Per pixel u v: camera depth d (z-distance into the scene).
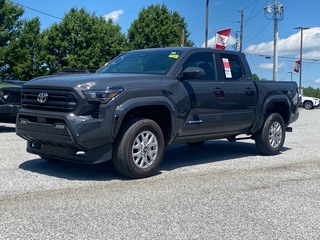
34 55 36.75
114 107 6.13
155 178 6.65
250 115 8.33
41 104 6.41
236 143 10.78
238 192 5.99
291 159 8.66
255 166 7.85
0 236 4.20
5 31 30.75
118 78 6.42
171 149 9.67
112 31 39.69
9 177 6.47
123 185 6.16
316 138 12.23
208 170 7.38
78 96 6.02
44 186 6.00
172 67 7.11
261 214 5.07
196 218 4.86
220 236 4.36
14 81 13.12
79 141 5.98
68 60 37.47
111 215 4.87
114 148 6.37
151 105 6.54
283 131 9.25
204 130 7.48
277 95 9.00
